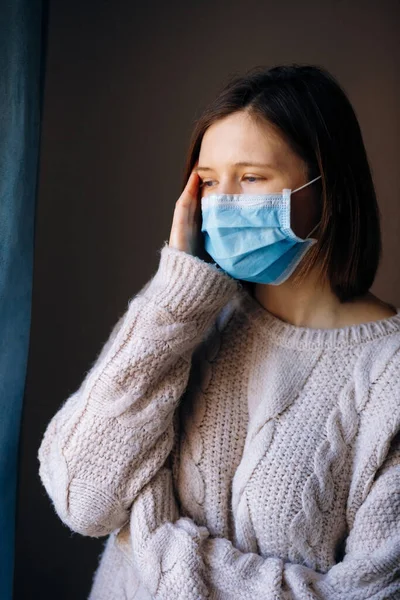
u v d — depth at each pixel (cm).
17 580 206
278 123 115
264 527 113
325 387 118
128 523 122
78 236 206
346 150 122
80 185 206
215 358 125
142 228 212
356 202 123
